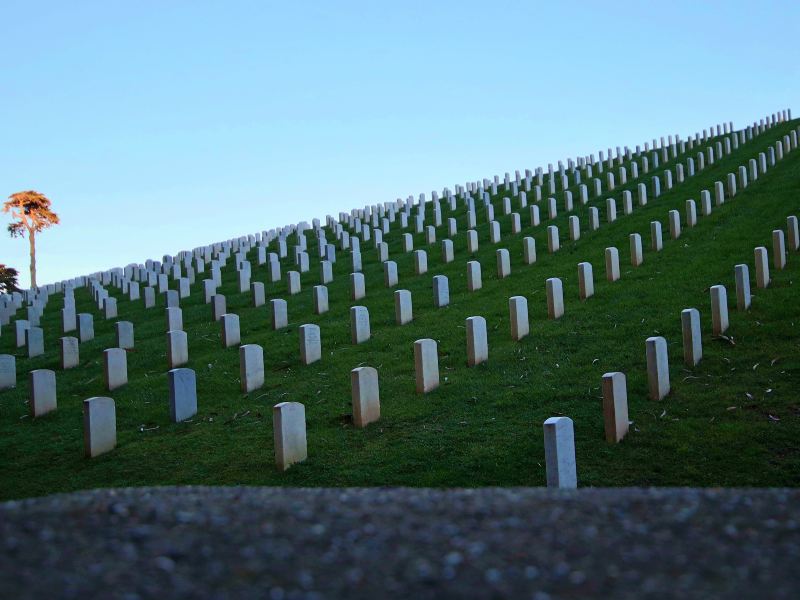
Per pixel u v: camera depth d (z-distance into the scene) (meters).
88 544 4.82
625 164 44.97
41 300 35.19
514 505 5.66
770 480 9.26
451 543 4.81
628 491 6.30
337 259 31.66
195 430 13.16
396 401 13.52
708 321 15.82
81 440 13.23
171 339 17.86
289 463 11.00
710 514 5.34
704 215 25.83
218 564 4.51
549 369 14.37
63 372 18.97
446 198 47.12
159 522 5.26
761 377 12.63
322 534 5.00
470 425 12.01
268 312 22.84
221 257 37.12
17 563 4.51
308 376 15.75
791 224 19.97
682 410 11.70
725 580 4.24
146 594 4.11
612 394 10.76
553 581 4.25
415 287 23.38
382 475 10.44
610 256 20.27
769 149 33.88
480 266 23.84
